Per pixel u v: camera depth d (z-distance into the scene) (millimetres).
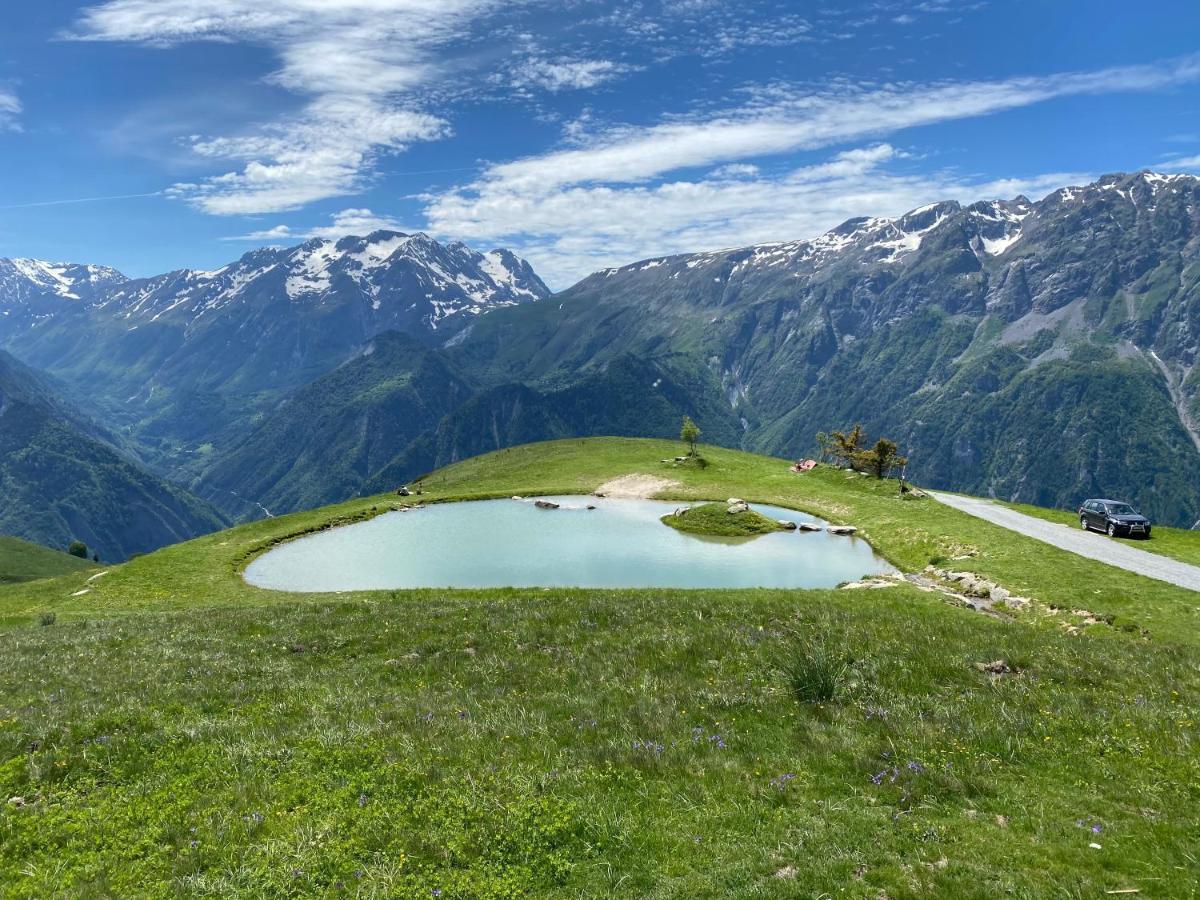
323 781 14609
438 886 11094
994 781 14484
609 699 19531
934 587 45406
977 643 25281
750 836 12547
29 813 13617
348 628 30078
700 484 96125
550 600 35438
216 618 34594
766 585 51750
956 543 59844
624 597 38250
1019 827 12750
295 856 11758
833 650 23609
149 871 11547
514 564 60562
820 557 61031
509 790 13977
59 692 21875
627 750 15867
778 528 71812
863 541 67312
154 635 30875
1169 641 35281
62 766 15703
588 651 24719
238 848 12055
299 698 20531
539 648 25703
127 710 19281
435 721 18125
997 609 42656
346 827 12773
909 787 14234
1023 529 65500
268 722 18391
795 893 10883
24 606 54344
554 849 12258
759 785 14336
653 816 13258
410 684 22188
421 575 58156
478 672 22844
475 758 15664
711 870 11555
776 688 20062
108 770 15539
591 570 57500
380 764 15375
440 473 127188
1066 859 11664
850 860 11703
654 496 91500
